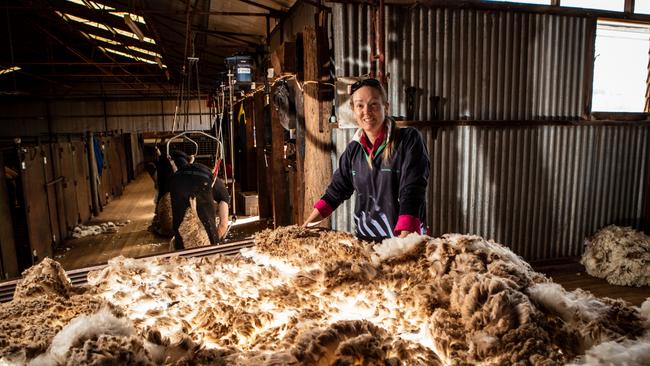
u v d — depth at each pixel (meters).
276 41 6.71
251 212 8.12
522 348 0.66
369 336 0.66
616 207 5.49
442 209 4.80
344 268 1.01
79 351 0.61
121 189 12.27
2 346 0.68
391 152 1.91
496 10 4.61
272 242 1.32
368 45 4.23
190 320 0.88
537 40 4.82
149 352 0.66
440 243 1.03
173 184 3.92
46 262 1.00
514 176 4.98
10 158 5.84
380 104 1.88
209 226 3.88
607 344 0.65
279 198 6.01
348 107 4.14
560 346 0.71
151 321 0.87
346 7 4.12
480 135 4.78
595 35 4.99
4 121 13.60
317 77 4.10
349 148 2.11
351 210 4.38
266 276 1.10
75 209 7.71
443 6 4.44
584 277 5.00
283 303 0.94
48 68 11.96
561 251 5.34
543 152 5.04
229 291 1.02
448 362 0.70
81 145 8.41
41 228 5.98
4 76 12.80
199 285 1.05
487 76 4.72
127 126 14.45
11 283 1.18
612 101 5.32
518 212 5.07
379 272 1.01
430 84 4.56
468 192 4.85
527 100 4.91
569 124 5.06
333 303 0.92
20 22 7.09
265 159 7.29
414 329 0.83
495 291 0.77
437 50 4.52
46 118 13.92
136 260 1.21
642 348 0.63
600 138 5.25
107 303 0.85
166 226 6.99
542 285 0.83
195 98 14.60
